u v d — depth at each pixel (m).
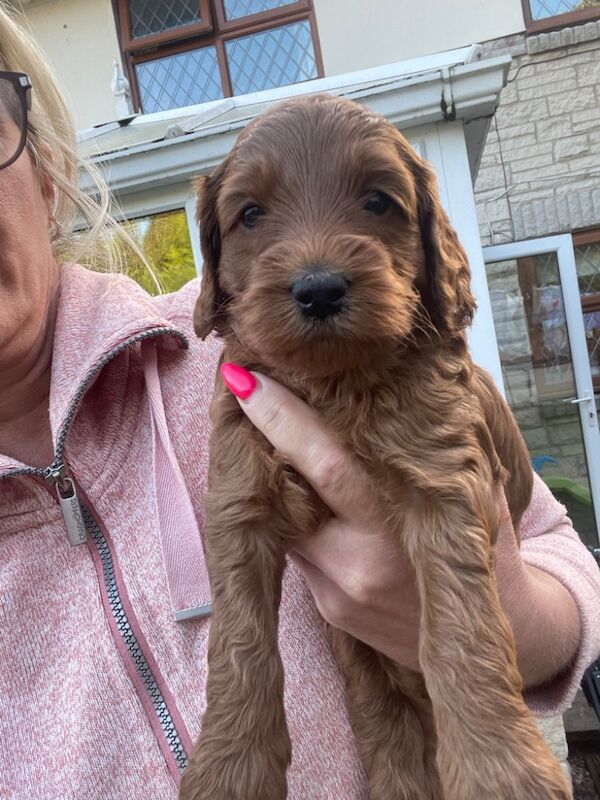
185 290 0.40
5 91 0.31
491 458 0.26
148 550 0.30
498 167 1.29
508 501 0.35
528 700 0.32
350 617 0.27
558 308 1.00
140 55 1.50
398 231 0.26
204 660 0.29
